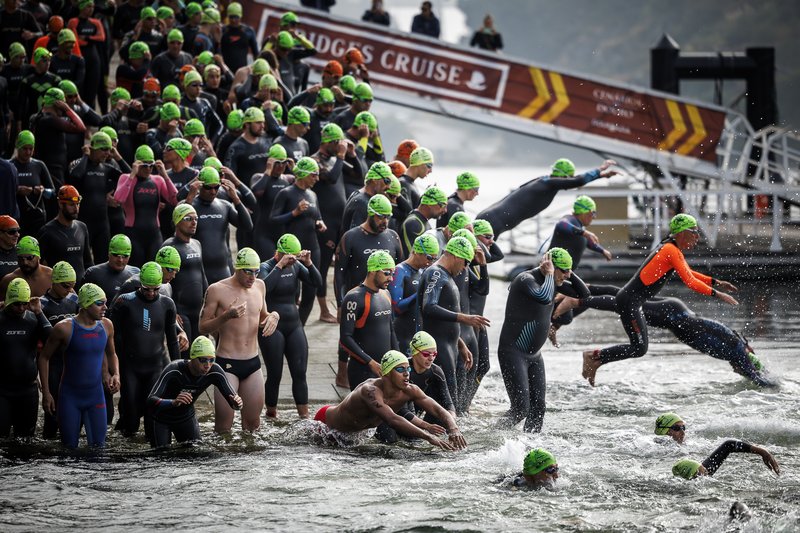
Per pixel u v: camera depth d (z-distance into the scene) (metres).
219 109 32.06
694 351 27.12
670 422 18.08
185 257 20.61
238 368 18.38
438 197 21.91
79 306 17.70
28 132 23.27
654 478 16.19
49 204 24.89
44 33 34.12
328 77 29.84
